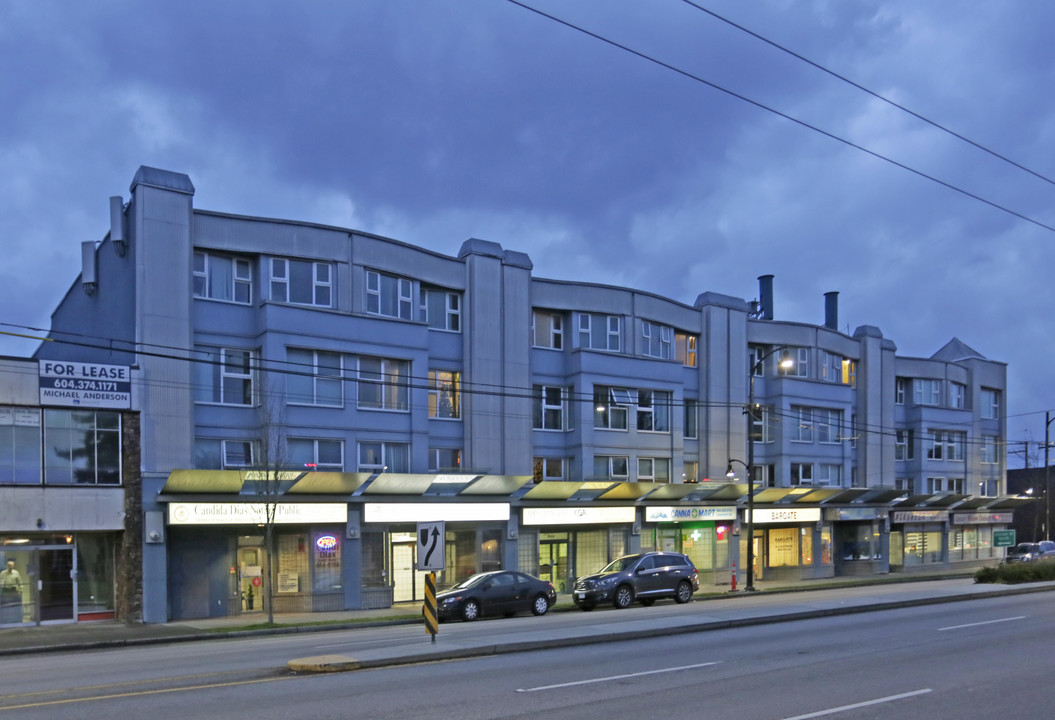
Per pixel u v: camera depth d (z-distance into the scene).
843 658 14.52
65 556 26.11
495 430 34.72
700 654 15.12
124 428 26.81
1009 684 12.09
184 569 27.66
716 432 42.50
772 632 18.30
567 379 37.59
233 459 28.97
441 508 31.78
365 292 31.53
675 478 39.69
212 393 28.72
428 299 34.12
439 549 16.53
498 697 11.35
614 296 38.75
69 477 25.89
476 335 34.53
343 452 30.55
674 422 39.94
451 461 34.22
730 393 43.31
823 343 48.38
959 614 21.45
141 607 26.27
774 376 45.97
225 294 29.33
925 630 18.22
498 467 34.59
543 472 36.38
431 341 33.91
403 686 12.23
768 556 45.25
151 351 27.27
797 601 26.95
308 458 29.81
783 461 45.06
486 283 35.09
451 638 17.50
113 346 29.02
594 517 36.25
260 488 26.92
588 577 29.25
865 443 50.59
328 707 10.83
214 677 13.52
